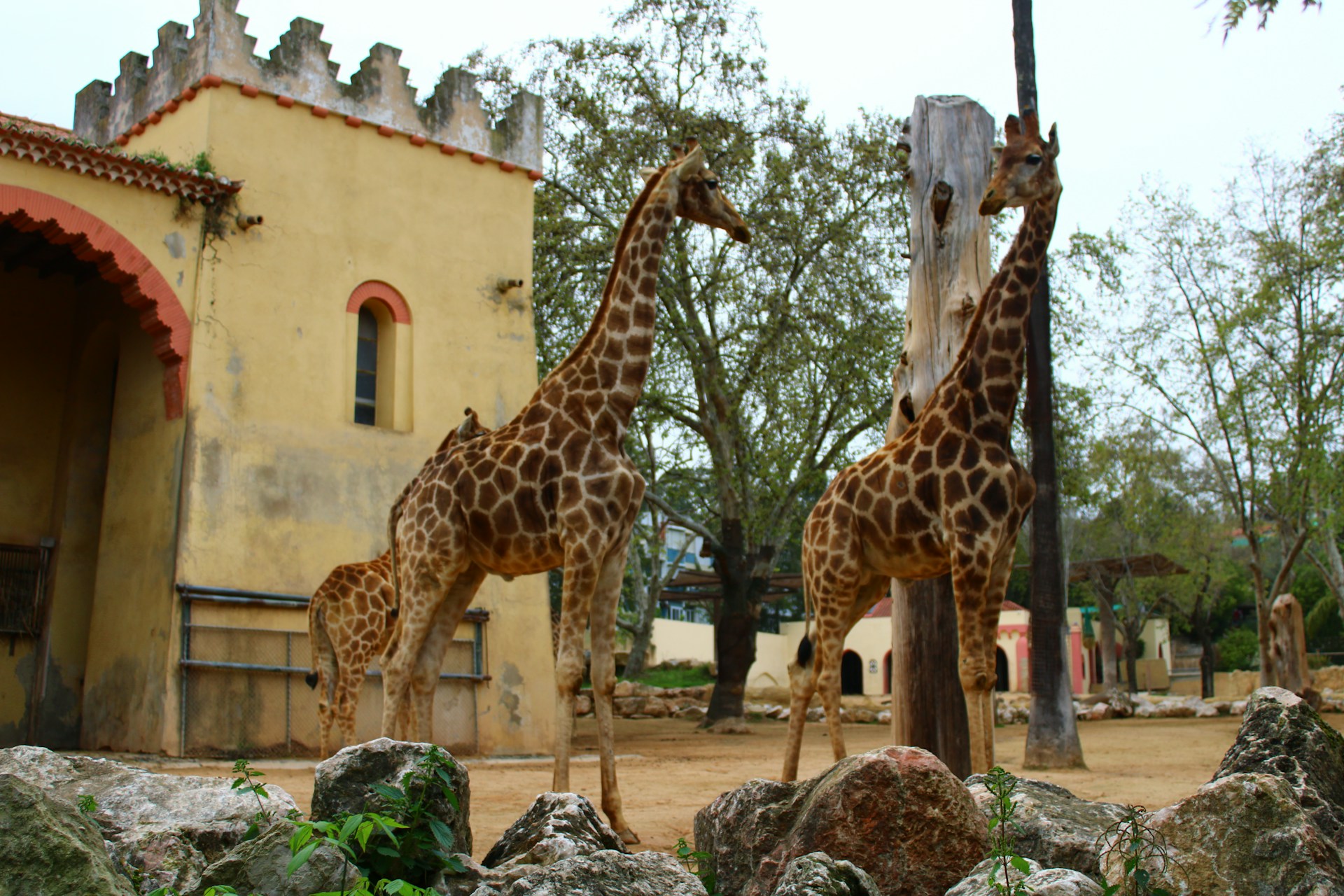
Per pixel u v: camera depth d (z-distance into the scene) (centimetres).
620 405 827
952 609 873
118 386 1602
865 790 450
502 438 842
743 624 2431
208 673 1397
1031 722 1322
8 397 1662
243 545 1452
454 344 1698
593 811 489
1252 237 2439
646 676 3931
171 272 1457
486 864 471
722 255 2294
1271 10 812
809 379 2317
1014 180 764
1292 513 2478
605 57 2312
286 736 1443
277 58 1581
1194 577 4209
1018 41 1325
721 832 499
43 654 1598
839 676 811
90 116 1775
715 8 2294
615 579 801
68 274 1719
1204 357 2455
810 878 400
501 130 1805
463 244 1734
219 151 1516
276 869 404
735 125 2270
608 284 859
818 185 2297
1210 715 2652
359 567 1298
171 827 482
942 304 895
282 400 1520
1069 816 496
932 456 760
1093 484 2733
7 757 536
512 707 1627
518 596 1672
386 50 1688
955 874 445
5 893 367
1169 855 415
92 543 1655
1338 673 3162
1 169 1345
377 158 1662
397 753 450
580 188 2302
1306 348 2372
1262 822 411
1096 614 4900
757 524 2331
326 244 1595
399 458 1611
